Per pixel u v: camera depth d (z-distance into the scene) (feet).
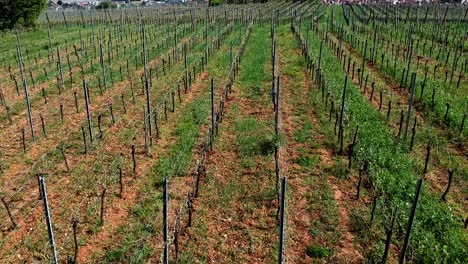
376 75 80.79
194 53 100.27
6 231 33.47
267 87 71.20
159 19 181.57
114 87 72.54
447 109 53.52
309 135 50.90
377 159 42.93
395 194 36.68
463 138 49.93
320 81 67.82
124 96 67.41
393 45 100.07
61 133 52.60
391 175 39.52
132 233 32.99
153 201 37.17
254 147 47.52
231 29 145.48
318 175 41.68
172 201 37.32
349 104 58.29
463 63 85.92
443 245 30.68
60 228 33.60
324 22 169.37
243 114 59.06
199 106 60.90
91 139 48.98
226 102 64.08
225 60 90.58
